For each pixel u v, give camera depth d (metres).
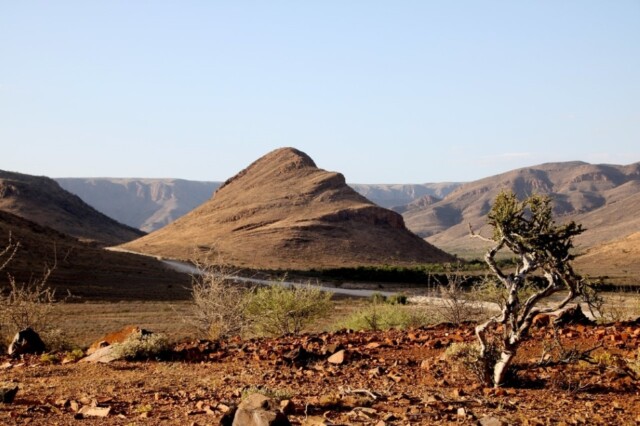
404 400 9.21
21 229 80.81
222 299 19.80
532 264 9.48
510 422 7.93
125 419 8.30
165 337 15.23
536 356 12.20
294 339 16.02
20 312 17.67
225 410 8.59
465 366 10.59
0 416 8.38
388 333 16.44
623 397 9.44
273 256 162.00
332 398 9.01
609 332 14.12
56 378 11.95
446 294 18.98
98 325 33.81
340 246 177.00
